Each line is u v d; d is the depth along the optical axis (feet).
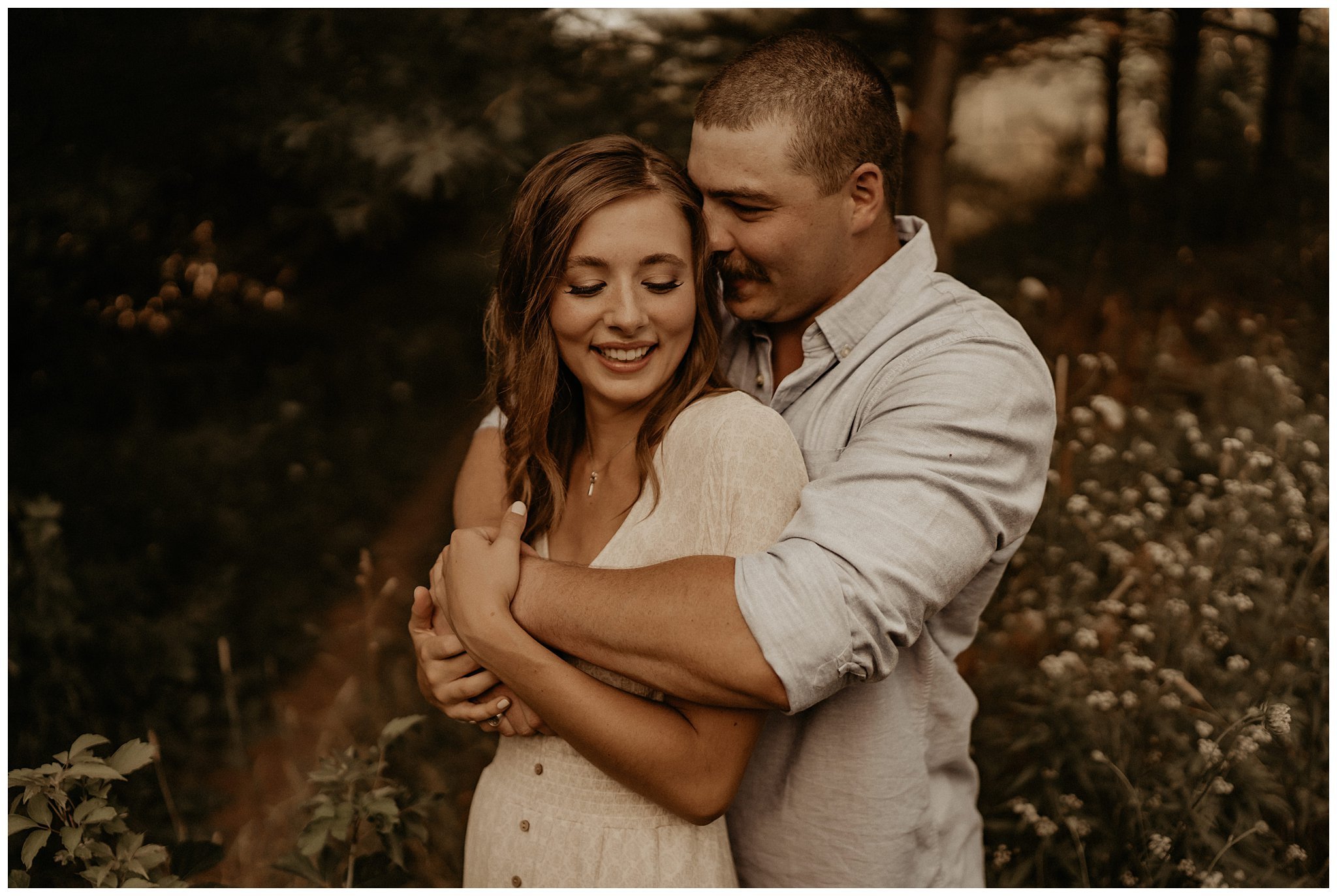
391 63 13.00
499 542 4.75
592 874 4.81
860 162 5.21
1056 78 21.88
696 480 4.70
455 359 16.65
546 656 4.52
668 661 4.28
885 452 4.57
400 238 14.71
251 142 13.24
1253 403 11.93
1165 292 16.79
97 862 5.74
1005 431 4.72
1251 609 8.80
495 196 13.79
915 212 13.38
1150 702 8.05
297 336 16.65
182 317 16.11
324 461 15.51
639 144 4.83
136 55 13.19
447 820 8.93
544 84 13.35
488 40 13.33
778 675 4.16
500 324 5.17
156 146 13.64
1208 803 7.30
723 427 4.69
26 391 15.11
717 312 5.16
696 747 4.45
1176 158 19.10
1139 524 9.57
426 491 15.33
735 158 5.19
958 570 4.52
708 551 4.61
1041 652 9.80
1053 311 16.46
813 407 5.42
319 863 7.22
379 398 16.40
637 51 14.71
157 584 13.07
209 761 10.57
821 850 5.37
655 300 4.71
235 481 14.98
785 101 5.11
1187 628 8.68
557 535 5.30
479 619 4.59
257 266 15.52
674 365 4.87
